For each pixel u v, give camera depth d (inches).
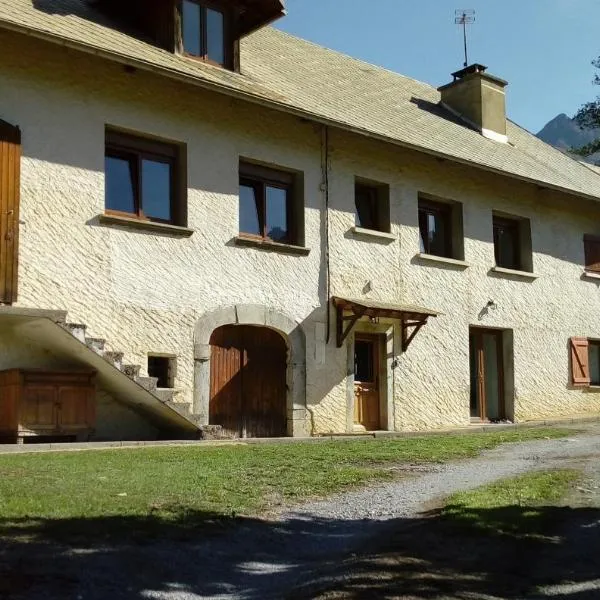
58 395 487.2
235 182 591.8
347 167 665.0
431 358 713.6
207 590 200.7
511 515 269.6
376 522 278.8
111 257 523.2
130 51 524.7
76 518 246.2
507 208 799.7
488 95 864.3
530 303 810.8
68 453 411.2
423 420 698.8
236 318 581.3
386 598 187.2
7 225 469.1
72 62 518.3
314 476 363.9
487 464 415.5
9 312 451.2
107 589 191.5
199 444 488.7
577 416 831.7
